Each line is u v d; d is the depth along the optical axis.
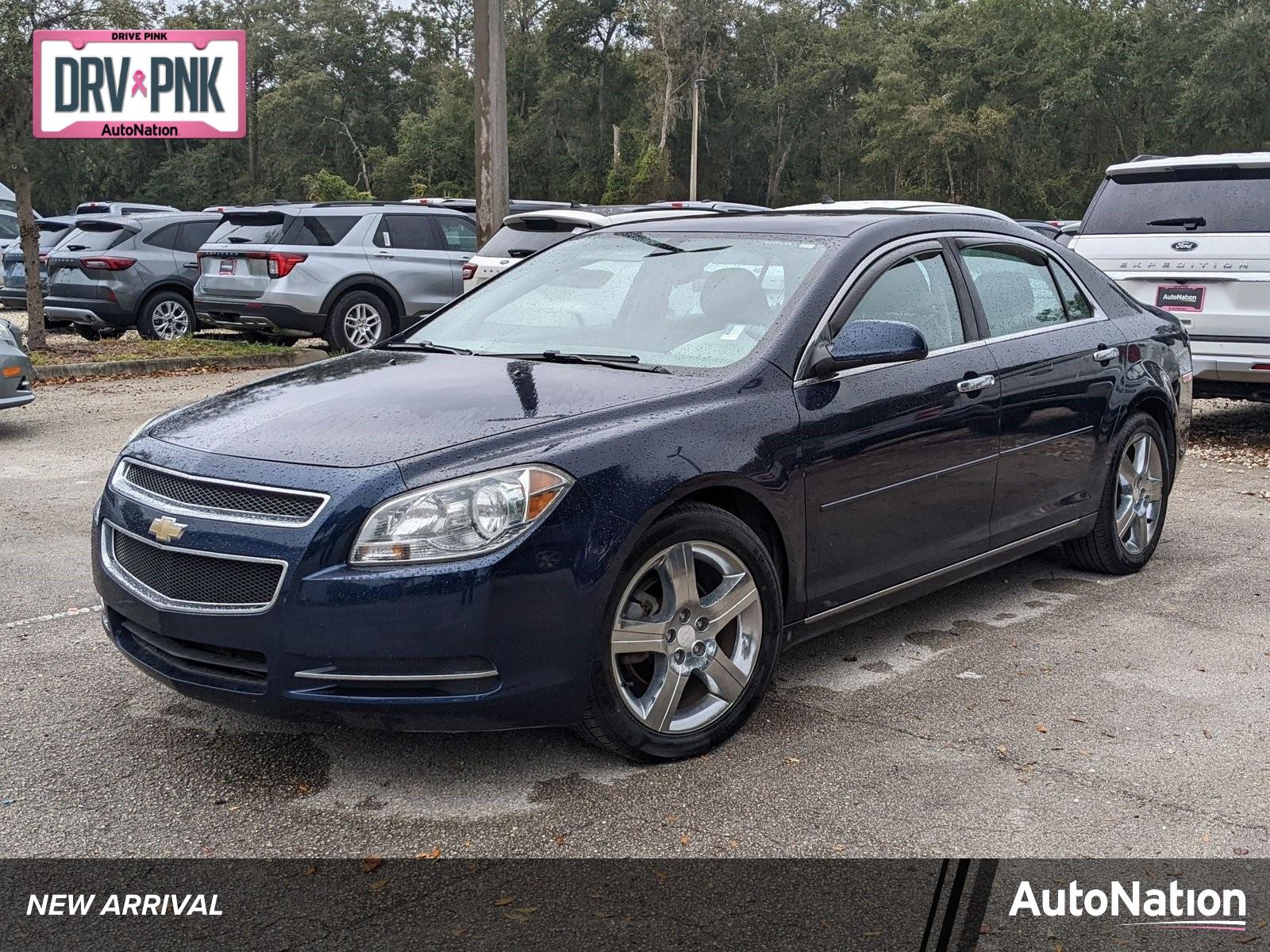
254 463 3.45
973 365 4.60
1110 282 5.71
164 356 13.70
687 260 4.54
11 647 4.61
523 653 3.28
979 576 5.70
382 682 3.25
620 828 3.22
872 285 4.33
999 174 68.12
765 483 3.77
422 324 4.91
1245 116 57.28
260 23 84.50
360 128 84.75
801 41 79.62
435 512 3.23
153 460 3.67
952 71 70.38
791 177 82.94
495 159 12.38
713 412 3.73
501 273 5.12
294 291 13.57
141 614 3.52
